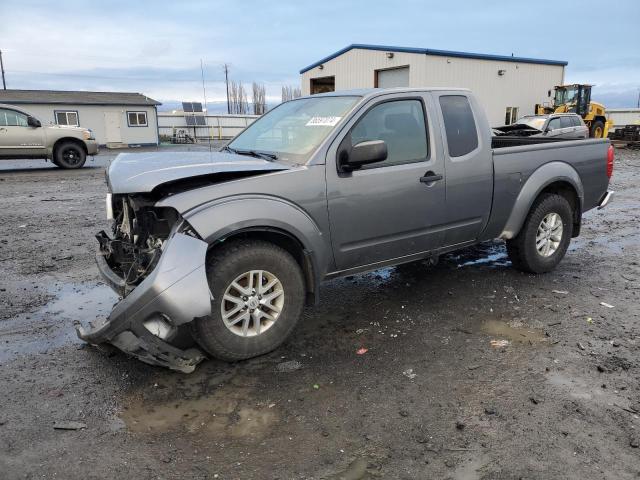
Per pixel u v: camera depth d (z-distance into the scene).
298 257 3.96
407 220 4.36
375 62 29.28
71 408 3.11
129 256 3.87
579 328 4.25
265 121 4.91
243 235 3.64
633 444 2.75
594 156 5.82
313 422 2.97
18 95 35.25
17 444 2.77
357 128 4.08
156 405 3.15
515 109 32.19
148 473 2.55
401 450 2.72
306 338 4.10
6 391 3.29
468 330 4.22
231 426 2.94
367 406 3.13
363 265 4.28
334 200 3.91
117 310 3.23
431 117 4.50
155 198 3.53
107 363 3.67
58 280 5.54
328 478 2.52
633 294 5.05
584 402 3.15
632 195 11.73
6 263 6.14
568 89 29.88
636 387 3.33
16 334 4.16
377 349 3.90
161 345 3.28
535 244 5.43
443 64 27.91
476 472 2.56
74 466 2.60
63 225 8.29
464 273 5.70
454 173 4.59
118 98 38.62
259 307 3.66
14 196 11.40
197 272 3.21
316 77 33.31
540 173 5.24
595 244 7.12
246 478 2.52
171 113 46.31
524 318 4.46
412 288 5.24
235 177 3.60
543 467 2.59
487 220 4.97
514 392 3.28
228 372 3.55
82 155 17.73
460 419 2.99
